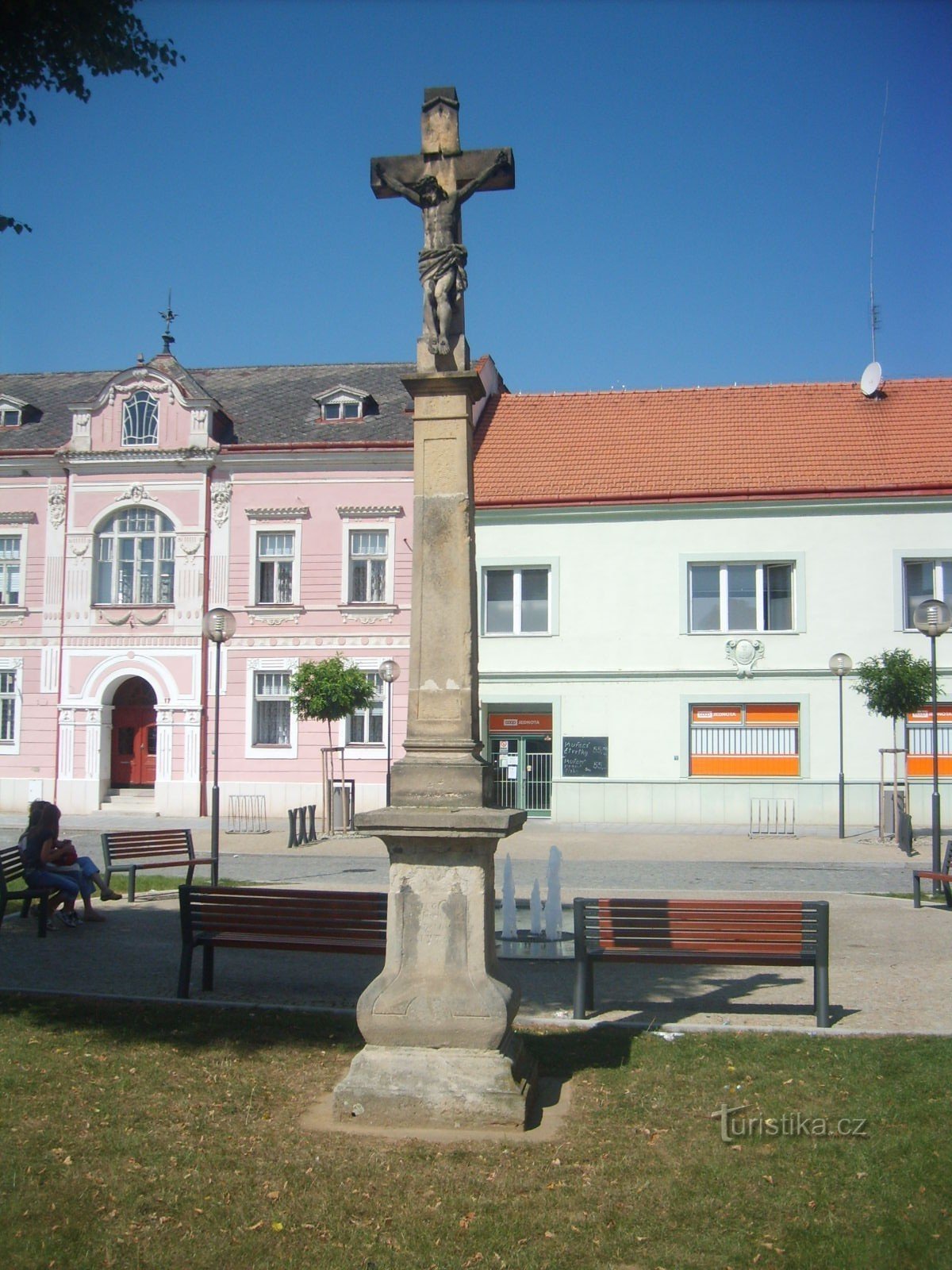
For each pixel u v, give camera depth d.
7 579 31.45
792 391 31.09
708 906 7.82
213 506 30.56
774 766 27.08
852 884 16.22
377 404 32.22
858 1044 7.17
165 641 30.44
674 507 27.66
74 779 30.50
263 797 29.83
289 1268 4.26
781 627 27.48
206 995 8.77
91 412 30.95
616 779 27.42
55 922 12.18
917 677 22.42
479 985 5.84
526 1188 4.93
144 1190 4.89
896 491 26.89
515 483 28.88
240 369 35.75
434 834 5.79
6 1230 4.52
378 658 29.81
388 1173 5.08
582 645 27.83
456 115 6.45
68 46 9.38
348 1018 7.87
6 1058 6.83
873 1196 4.82
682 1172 5.09
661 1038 7.34
